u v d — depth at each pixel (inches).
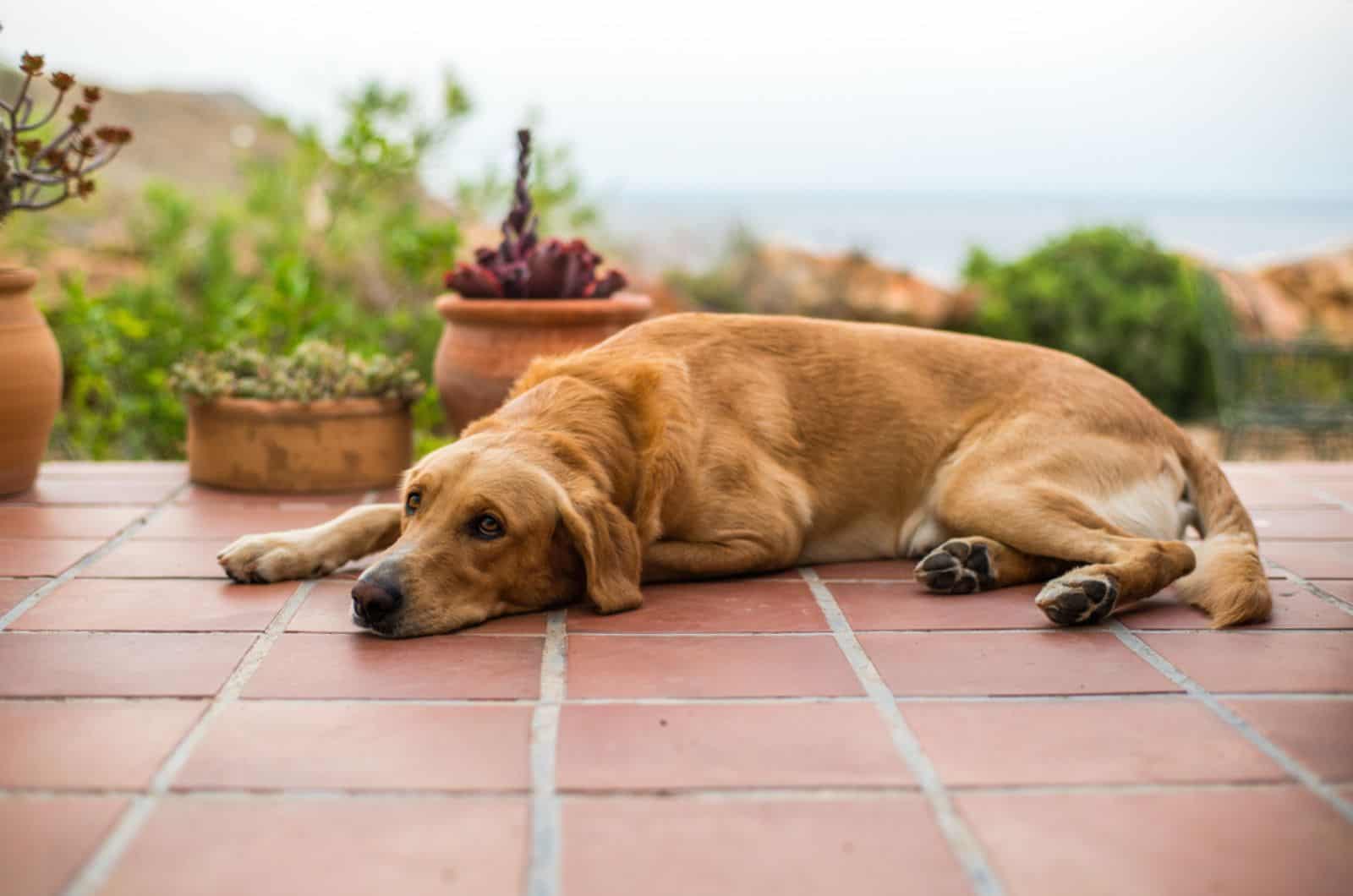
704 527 74.8
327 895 43.6
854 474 79.7
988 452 78.4
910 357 82.2
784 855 46.0
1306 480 110.3
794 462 78.3
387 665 62.5
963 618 70.2
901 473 80.4
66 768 51.6
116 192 220.8
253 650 64.5
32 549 82.4
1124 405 80.7
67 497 97.2
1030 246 302.0
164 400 142.9
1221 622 68.6
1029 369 82.3
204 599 72.4
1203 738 55.1
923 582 74.5
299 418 97.5
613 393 74.6
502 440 70.7
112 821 47.8
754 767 52.2
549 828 47.5
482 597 68.7
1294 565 82.1
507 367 100.7
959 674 62.0
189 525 89.2
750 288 287.0
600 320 102.1
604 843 46.6
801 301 284.7
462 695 59.0
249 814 48.3
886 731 55.6
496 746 53.7
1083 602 67.8
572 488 69.7
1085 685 60.7
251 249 206.4
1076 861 45.8
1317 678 61.7
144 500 96.2
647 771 51.8
